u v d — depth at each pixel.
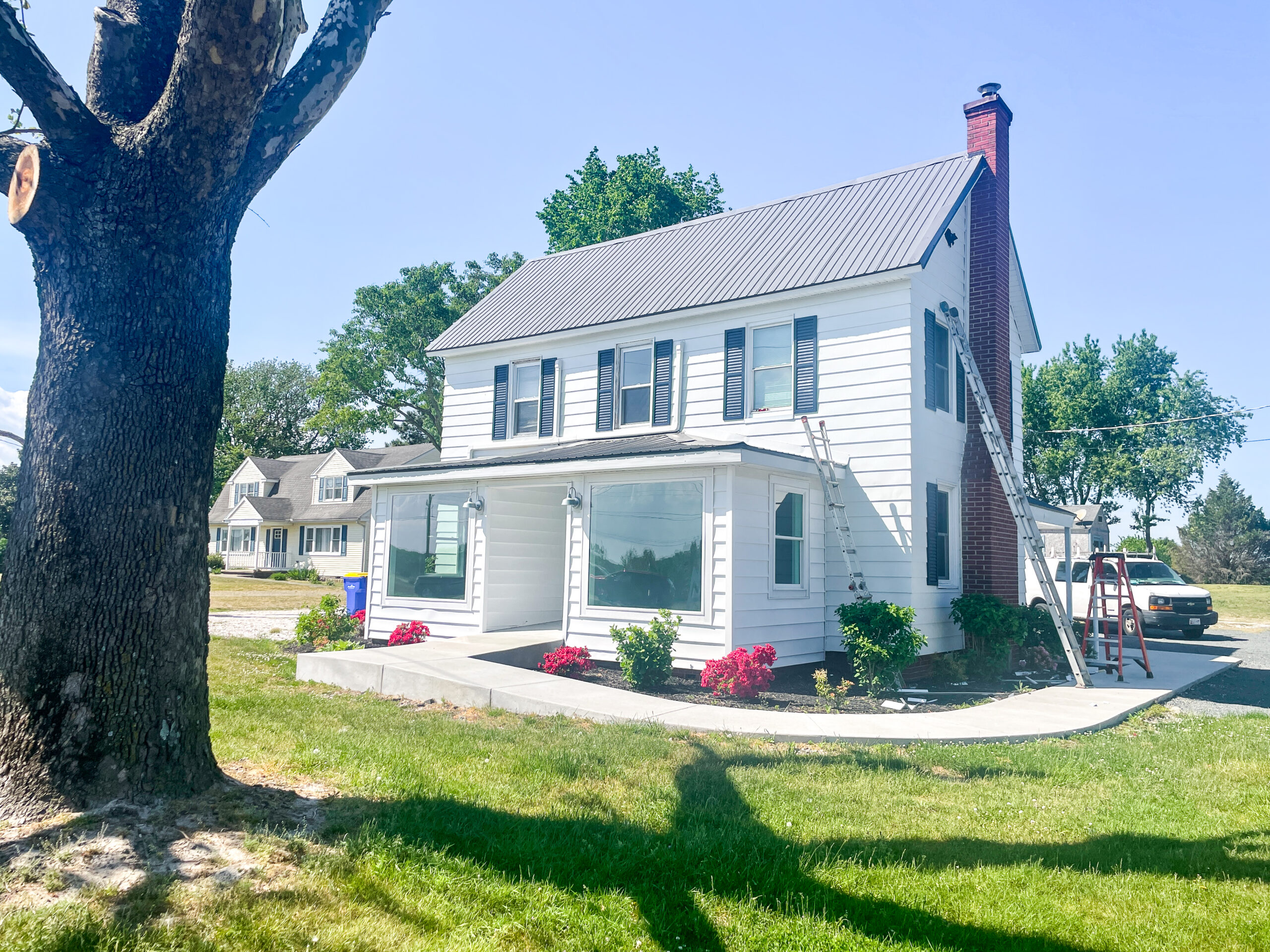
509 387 17.86
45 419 4.69
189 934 3.54
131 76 5.03
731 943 3.83
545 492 15.83
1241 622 27.14
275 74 5.20
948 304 14.52
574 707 8.96
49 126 4.55
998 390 15.13
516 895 4.17
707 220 18.56
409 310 46.50
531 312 18.31
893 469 13.20
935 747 7.98
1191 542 51.91
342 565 47.69
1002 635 13.67
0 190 4.71
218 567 53.34
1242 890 4.55
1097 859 5.00
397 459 46.84
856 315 13.72
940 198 14.53
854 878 4.57
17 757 4.44
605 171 36.44
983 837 5.34
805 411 14.02
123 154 4.70
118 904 3.72
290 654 13.86
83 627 4.54
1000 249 15.52
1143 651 13.62
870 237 14.38
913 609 11.68
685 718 8.77
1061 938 3.95
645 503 12.56
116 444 4.67
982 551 14.57
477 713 9.20
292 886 4.07
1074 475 53.12
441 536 15.30
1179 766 7.39
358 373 47.66
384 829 4.86
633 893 4.27
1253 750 8.12
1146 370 53.34
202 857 4.27
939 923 4.05
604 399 16.30
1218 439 52.97
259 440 72.31
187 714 4.90
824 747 7.90
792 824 5.40
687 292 15.66
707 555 11.79
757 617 12.07
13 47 4.18
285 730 7.53
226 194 4.97
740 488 11.88
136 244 4.75
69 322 4.73
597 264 19.36
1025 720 9.37
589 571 13.07
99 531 4.61
